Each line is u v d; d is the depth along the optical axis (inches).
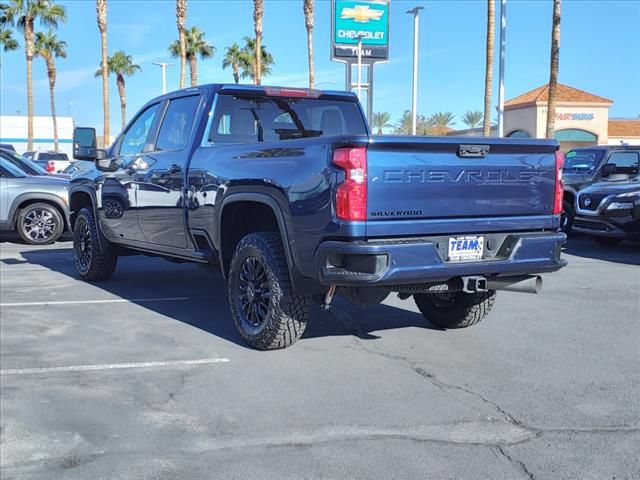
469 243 197.9
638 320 268.4
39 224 502.9
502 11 927.0
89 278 345.1
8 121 2888.8
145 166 278.5
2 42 2146.9
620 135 1790.1
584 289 335.3
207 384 189.6
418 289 200.5
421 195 188.1
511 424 162.6
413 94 1176.8
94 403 176.1
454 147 191.6
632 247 511.2
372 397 179.8
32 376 196.9
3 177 497.0
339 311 281.7
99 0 1646.2
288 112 270.4
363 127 290.2
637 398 180.4
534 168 209.6
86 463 143.1
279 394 181.9
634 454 146.6
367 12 1200.2
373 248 177.9
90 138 309.3
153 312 277.6
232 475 137.4
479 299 242.2
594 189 492.1
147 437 155.6
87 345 228.5
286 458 144.6
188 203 246.4
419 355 218.2
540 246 207.8
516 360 213.8
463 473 137.9
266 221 230.2
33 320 263.0
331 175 182.9
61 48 2429.9
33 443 152.7
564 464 141.8
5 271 380.5
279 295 207.6
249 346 225.1
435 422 163.5
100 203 319.9
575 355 219.8
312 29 1663.4
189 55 2406.5
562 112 1514.5
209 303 295.9
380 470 139.1
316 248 188.9
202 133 249.4
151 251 285.4
